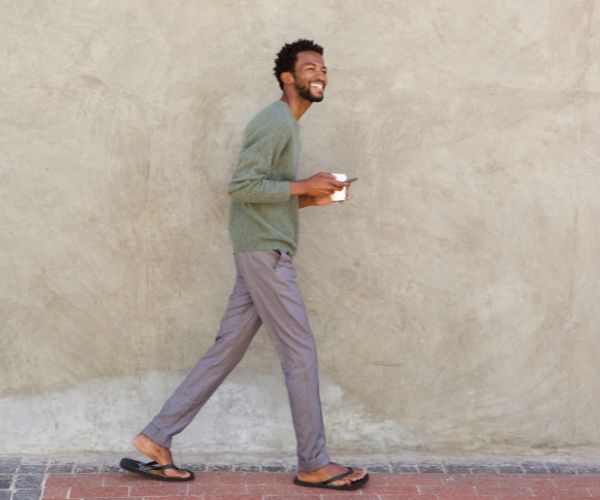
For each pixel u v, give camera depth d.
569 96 4.54
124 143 4.41
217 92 4.42
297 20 4.41
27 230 4.42
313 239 4.55
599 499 4.30
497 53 4.49
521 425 4.73
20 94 4.34
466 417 4.71
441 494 4.29
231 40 4.39
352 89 4.47
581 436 4.77
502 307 4.65
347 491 4.27
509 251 4.62
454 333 4.65
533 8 4.48
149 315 4.53
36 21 4.32
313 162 4.51
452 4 4.45
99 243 4.46
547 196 4.60
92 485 4.25
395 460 4.66
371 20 4.44
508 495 4.30
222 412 4.62
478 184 4.57
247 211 4.09
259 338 4.59
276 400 4.63
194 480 4.34
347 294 4.59
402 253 4.59
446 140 4.53
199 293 4.53
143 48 4.36
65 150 4.39
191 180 4.46
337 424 4.68
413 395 4.68
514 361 4.69
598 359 4.71
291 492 4.24
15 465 4.43
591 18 4.49
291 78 4.12
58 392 4.54
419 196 4.56
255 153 3.97
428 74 4.48
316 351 4.27
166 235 4.48
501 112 4.53
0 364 4.48
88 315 4.50
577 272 4.65
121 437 4.58
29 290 4.45
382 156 4.52
